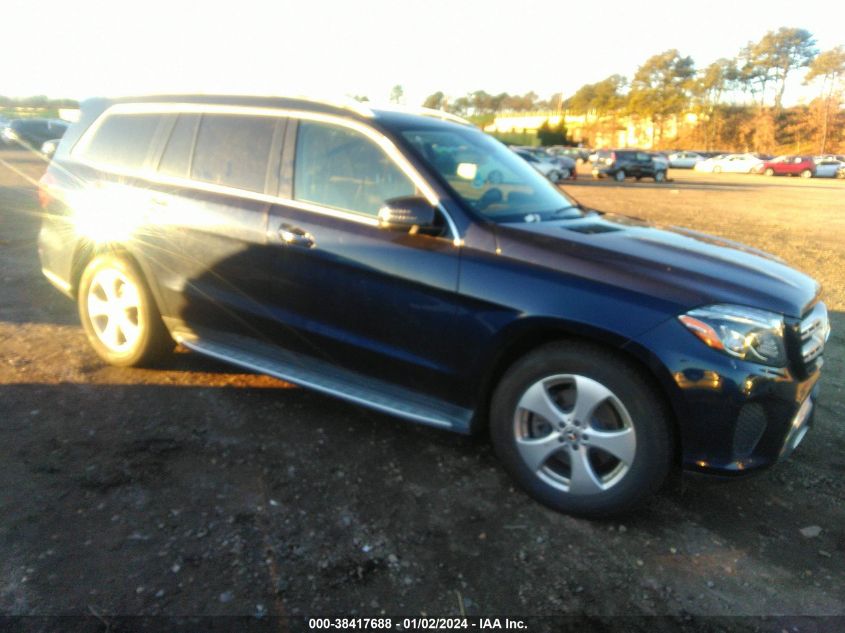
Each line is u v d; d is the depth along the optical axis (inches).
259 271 145.9
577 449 115.9
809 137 2898.6
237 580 99.2
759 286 114.9
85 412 148.1
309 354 145.1
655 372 107.5
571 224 136.8
